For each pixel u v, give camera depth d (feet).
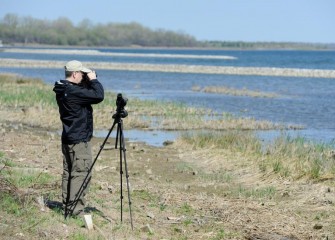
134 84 339.77
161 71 495.82
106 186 78.69
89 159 58.75
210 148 116.16
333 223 66.44
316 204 74.95
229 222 65.98
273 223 65.87
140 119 162.50
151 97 250.16
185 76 433.07
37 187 69.92
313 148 109.91
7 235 50.70
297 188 83.25
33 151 101.35
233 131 136.46
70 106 57.16
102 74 445.37
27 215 56.08
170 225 63.93
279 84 357.20
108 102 191.11
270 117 186.29
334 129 161.38
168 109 186.91
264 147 114.11
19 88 237.45
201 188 85.25
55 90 57.88
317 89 318.65
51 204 63.46
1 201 58.08
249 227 64.18
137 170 96.58
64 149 58.54
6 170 74.79
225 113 178.81
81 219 58.85
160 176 93.35
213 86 315.99
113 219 62.69
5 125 140.36
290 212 70.74
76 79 58.08
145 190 79.41
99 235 55.52
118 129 58.85
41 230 53.31
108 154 111.34
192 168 99.25
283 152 105.81
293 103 234.17
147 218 65.41
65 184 59.62
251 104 226.38
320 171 90.58
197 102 228.43
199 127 153.99
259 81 384.27
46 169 82.74
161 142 130.62
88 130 58.49
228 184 87.92
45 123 149.69
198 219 66.59
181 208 71.26
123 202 71.10
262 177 90.53
